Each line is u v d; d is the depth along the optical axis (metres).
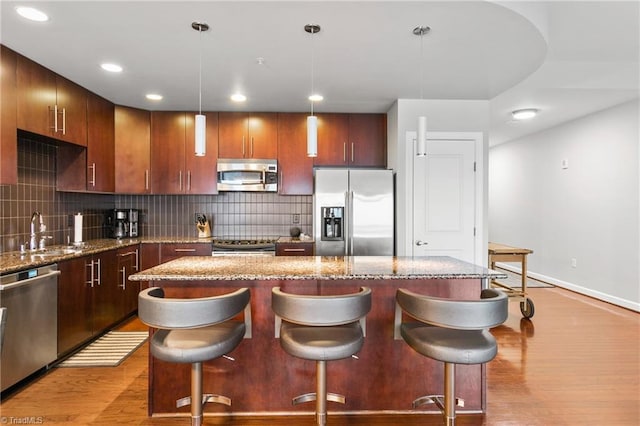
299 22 2.19
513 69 2.96
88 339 3.09
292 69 2.94
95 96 3.58
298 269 2.14
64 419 2.10
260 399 2.18
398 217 3.86
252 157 4.23
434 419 2.15
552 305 4.41
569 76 3.57
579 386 2.49
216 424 2.08
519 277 6.12
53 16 2.11
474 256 3.88
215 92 3.53
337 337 1.76
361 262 2.45
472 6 2.03
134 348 3.09
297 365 2.18
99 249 3.21
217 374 2.17
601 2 2.28
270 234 4.57
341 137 4.28
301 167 4.25
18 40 2.41
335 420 2.13
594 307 4.33
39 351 2.51
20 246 2.99
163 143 4.16
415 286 2.21
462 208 3.88
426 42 2.46
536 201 5.88
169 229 4.50
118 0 1.95
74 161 3.45
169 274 1.97
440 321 1.66
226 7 2.02
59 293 2.70
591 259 4.77
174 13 2.08
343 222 3.83
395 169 3.91
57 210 3.46
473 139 3.86
